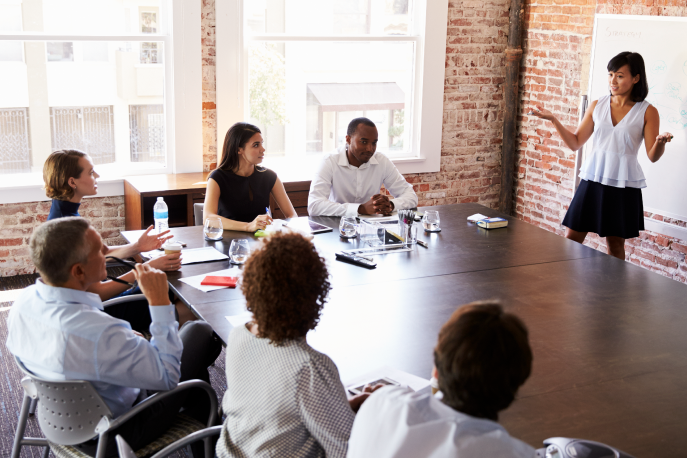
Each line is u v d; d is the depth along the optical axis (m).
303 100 5.66
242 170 3.79
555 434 1.74
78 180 3.19
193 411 2.40
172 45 5.02
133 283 2.93
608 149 4.25
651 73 4.64
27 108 4.82
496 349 1.19
